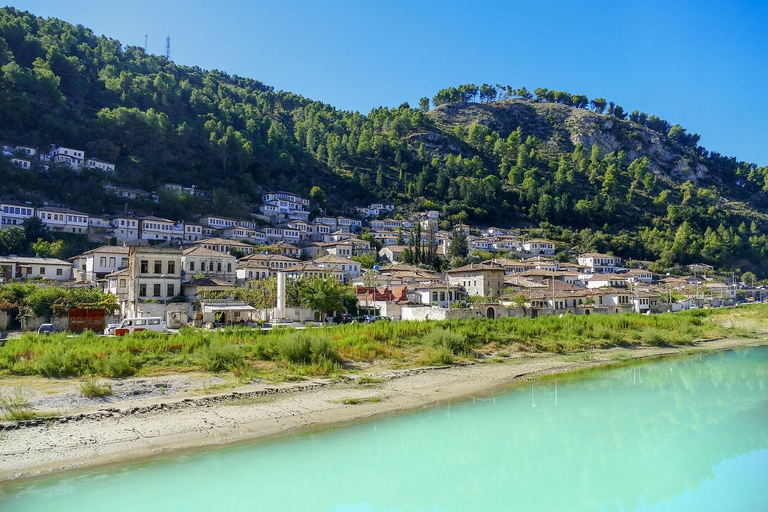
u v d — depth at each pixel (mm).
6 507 16922
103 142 162500
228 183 185625
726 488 20078
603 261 174625
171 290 66938
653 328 66375
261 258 111000
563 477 21031
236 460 21625
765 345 65438
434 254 151250
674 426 27859
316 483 19875
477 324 57094
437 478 20672
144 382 32188
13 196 124312
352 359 42438
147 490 18609
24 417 25031
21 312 59062
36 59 180375
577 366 46688
